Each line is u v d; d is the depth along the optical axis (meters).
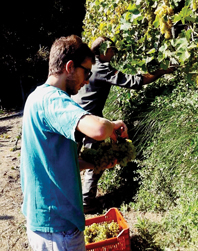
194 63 2.31
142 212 3.38
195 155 2.96
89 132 1.40
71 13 12.55
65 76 1.62
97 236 2.77
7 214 3.71
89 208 3.53
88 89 3.06
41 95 1.54
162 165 3.26
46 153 1.55
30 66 10.34
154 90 4.00
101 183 3.99
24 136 1.63
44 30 11.75
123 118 4.19
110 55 3.07
